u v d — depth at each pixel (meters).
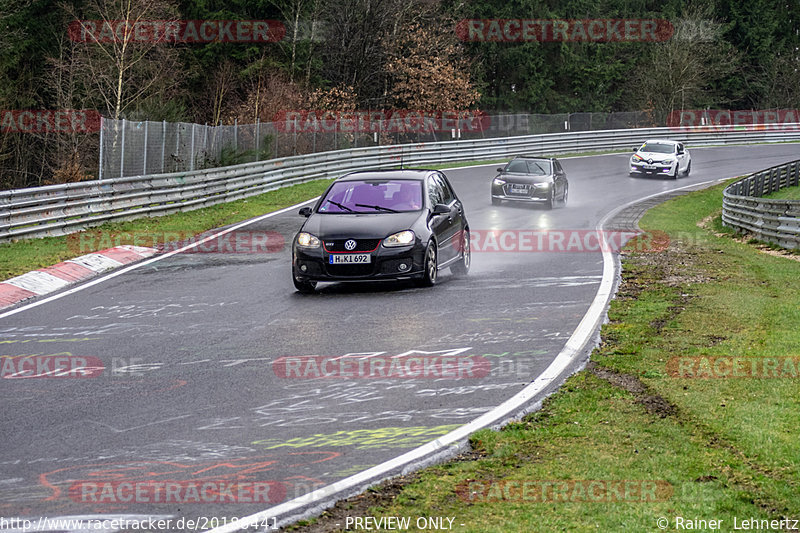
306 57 110.44
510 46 139.62
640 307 24.75
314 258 27.12
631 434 14.14
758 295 26.66
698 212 56.25
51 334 22.33
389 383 17.59
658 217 51.38
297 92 100.25
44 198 39.06
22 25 98.81
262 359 19.62
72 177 60.53
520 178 53.84
